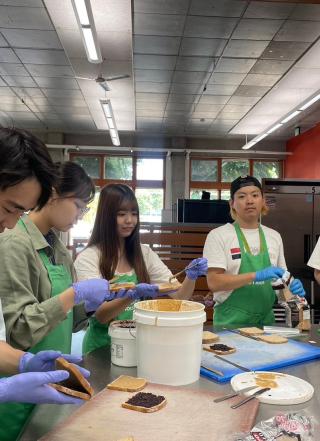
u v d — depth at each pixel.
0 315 1.09
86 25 3.92
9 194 0.88
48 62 5.88
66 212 1.35
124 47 4.91
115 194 1.79
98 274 1.76
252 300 2.00
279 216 4.25
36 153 0.89
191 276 1.72
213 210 3.77
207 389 1.11
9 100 7.64
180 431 0.83
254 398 1.00
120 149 10.10
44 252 1.40
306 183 4.28
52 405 1.01
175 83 6.59
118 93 6.81
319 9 4.32
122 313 1.73
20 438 0.86
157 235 3.13
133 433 0.82
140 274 1.84
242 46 5.22
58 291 1.38
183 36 4.98
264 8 4.32
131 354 1.30
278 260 2.20
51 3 4.01
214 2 4.22
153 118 8.68
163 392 1.04
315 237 4.27
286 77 6.15
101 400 0.98
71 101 7.65
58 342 1.38
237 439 0.80
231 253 2.08
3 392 0.83
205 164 10.48
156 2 4.23
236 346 1.49
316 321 3.64
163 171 10.47
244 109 7.86
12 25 4.79
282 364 1.30
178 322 1.11
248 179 2.15
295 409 0.99
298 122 8.68
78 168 1.35
